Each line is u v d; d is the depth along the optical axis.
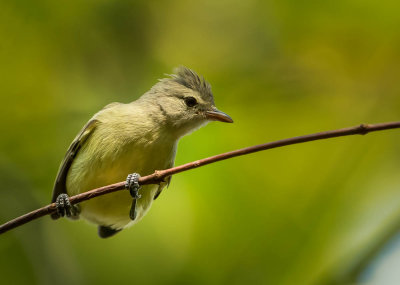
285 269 11.12
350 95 12.41
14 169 12.00
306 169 11.95
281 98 12.65
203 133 11.97
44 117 12.30
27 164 12.06
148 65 12.98
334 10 12.44
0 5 12.23
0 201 11.84
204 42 13.15
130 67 12.84
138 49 12.94
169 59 13.07
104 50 12.82
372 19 12.29
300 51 12.82
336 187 11.57
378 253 10.18
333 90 12.49
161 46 13.10
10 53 12.37
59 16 12.53
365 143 11.81
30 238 11.87
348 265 10.33
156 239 11.73
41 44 12.47
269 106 12.66
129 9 12.87
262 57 13.00
